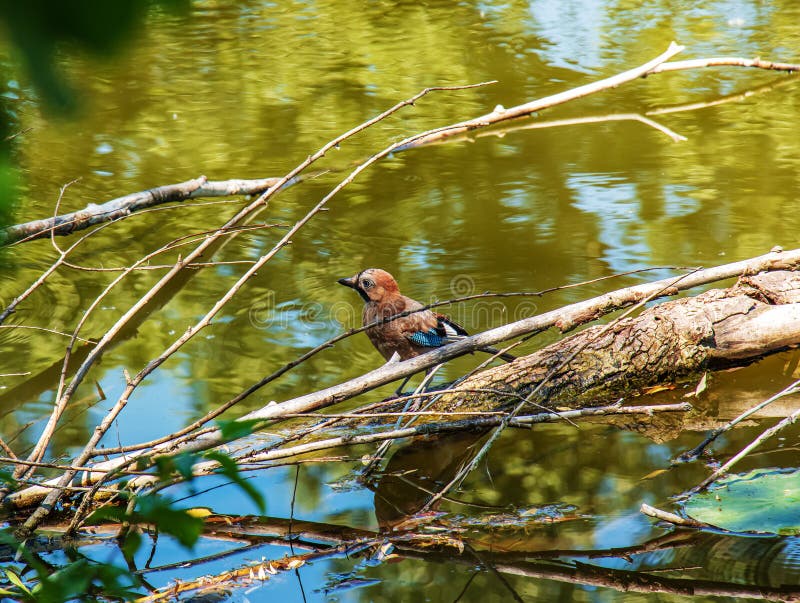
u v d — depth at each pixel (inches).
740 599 238.8
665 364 403.2
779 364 418.9
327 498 315.3
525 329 386.6
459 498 311.0
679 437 352.5
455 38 1068.5
